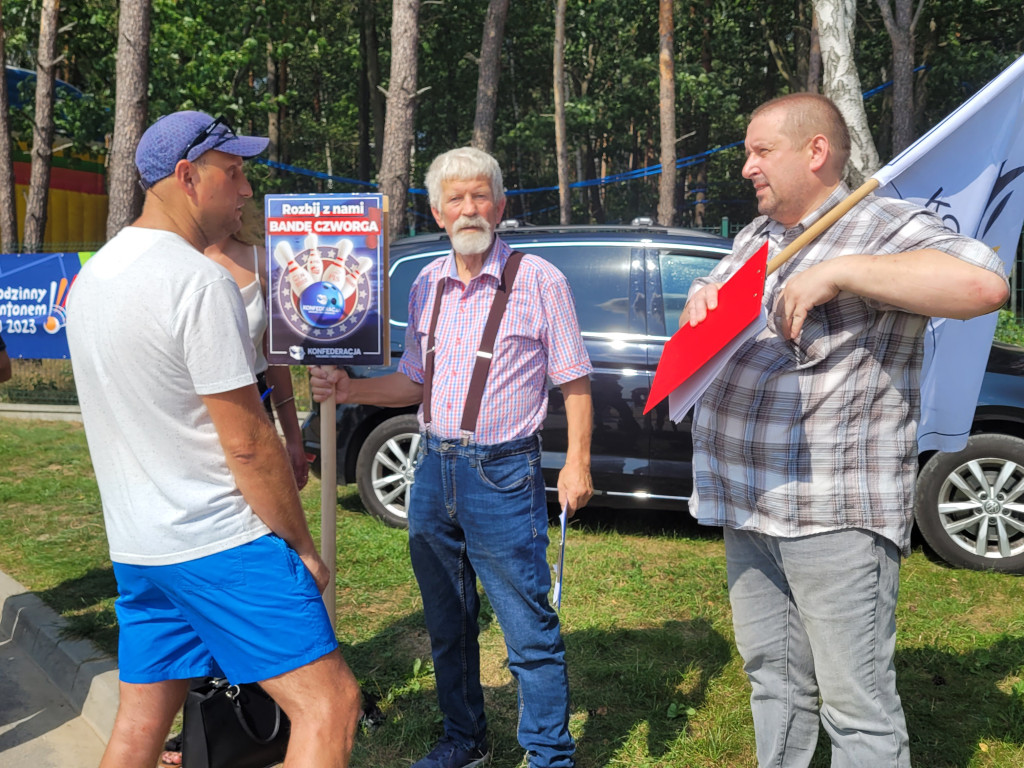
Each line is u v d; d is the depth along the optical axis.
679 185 30.94
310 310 2.62
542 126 25.92
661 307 5.10
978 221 2.50
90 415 2.00
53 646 3.87
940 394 2.69
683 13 26.59
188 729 2.28
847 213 2.17
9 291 9.33
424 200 29.83
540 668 2.63
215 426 1.94
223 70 18.11
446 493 2.62
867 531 2.16
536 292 2.59
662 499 5.09
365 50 28.17
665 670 3.59
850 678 2.20
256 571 1.98
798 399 2.19
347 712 2.04
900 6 14.28
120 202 11.09
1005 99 2.41
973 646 3.78
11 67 17.66
